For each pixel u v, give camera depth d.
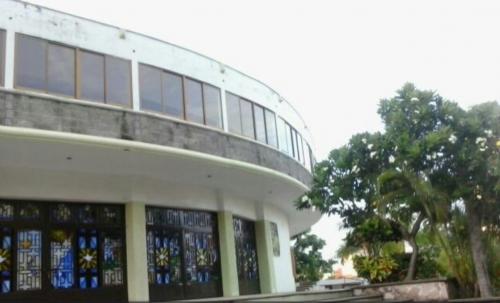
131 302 13.83
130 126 13.23
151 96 14.14
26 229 13.49
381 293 14.44
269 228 21.34
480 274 13.14
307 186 20.58
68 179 14.16
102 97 13.09
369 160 14.34
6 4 11.98
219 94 16.28
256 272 20.33
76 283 13.96
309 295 14.05
